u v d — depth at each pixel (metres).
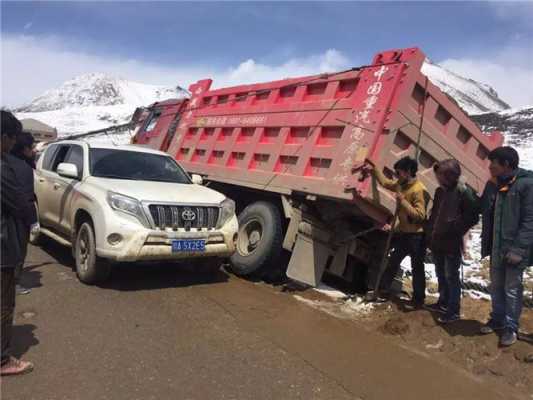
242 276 7.57
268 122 8.00
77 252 6.55
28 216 3.93
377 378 4.37
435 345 5.17
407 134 6.34
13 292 3.92
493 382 4.45
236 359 4.52
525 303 7.07
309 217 7.10
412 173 5.91
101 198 6.25
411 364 4.70
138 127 13.27
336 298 6.79
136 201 6.15
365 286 7.78
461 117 6.95
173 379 4.06
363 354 4.86
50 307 5.46
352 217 7.10
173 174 7.65
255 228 7.66
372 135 6.17
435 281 8.52
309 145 7.07
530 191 4.62
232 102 9.25
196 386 3.98
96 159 7.25
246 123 8.54
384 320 5.80
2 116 3.80
